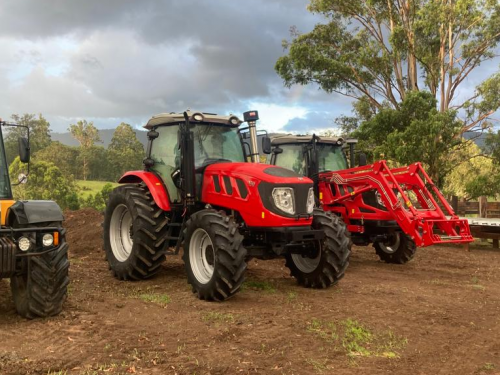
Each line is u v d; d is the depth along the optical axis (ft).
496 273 27.58
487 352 13.51
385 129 64.75
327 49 79.97
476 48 75.05
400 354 13.10
